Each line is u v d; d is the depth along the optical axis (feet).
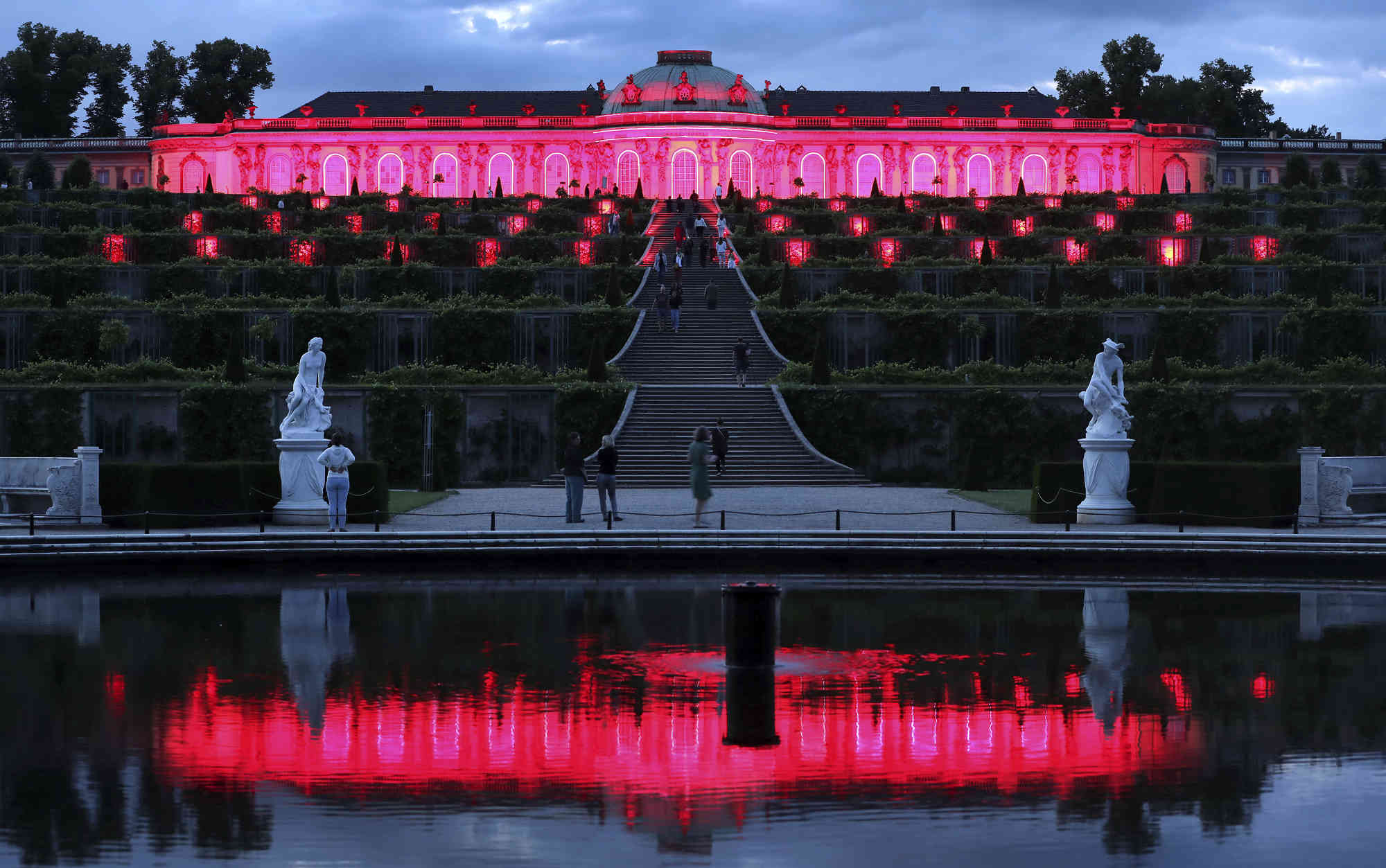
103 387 185.16
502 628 87.35
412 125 428.97
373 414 187.93
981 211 328.49
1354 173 428.15
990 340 223.30
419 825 50.90
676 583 106.83
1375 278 252.01
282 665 76.23
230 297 236.63
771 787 55.31
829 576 111.75
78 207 313.32
